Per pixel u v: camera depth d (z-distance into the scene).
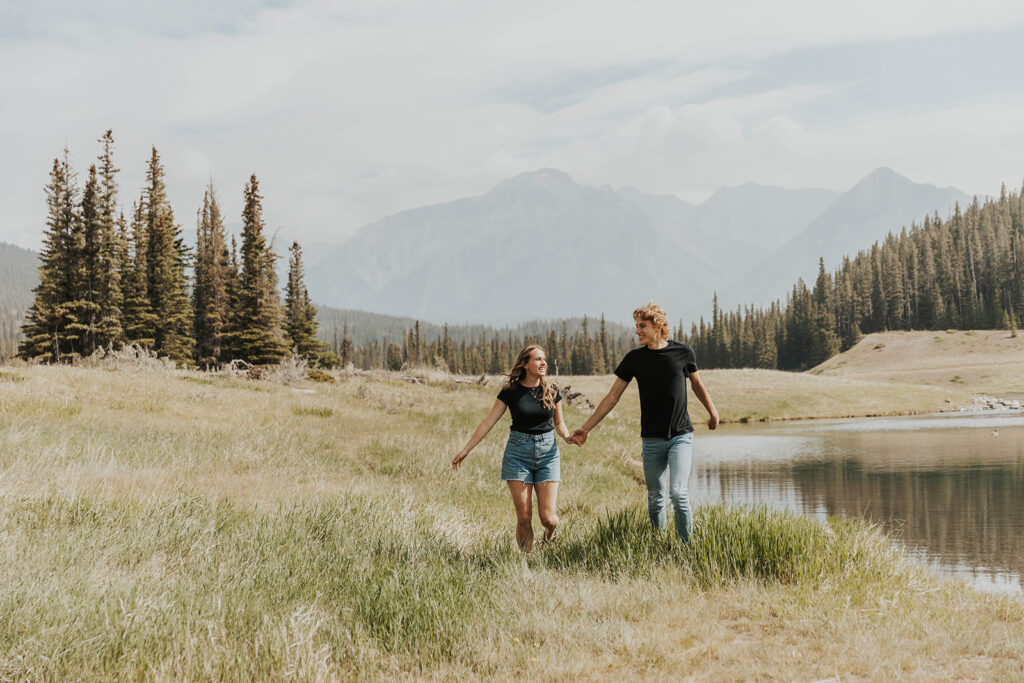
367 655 3.84
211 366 56.66
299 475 10.77
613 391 6.22
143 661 3.46
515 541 6.79
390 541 6.13
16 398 14.84
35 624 3.65
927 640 4.06
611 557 5.68
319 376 29.16
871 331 152.75
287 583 4.78
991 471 21.69
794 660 3.77
